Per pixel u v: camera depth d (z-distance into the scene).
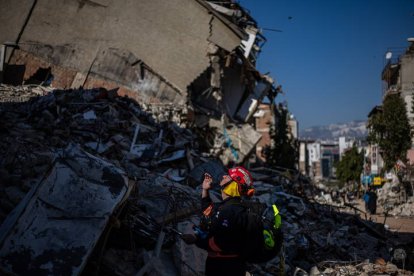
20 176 5.07
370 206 18.48
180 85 16.55
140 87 16.48
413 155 31.19
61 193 3.65
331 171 135.25
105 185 3.85
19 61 15.91
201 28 16.64
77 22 16.52
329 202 18.31
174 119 14.26
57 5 16.48
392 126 31.02
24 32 16.20
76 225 3.58
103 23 16.62
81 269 3.45
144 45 16.69
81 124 9.62
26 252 3.36
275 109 45.94
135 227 4.54
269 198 9.49
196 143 12.88
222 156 15.34
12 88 12.78
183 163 9.95
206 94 18.81
